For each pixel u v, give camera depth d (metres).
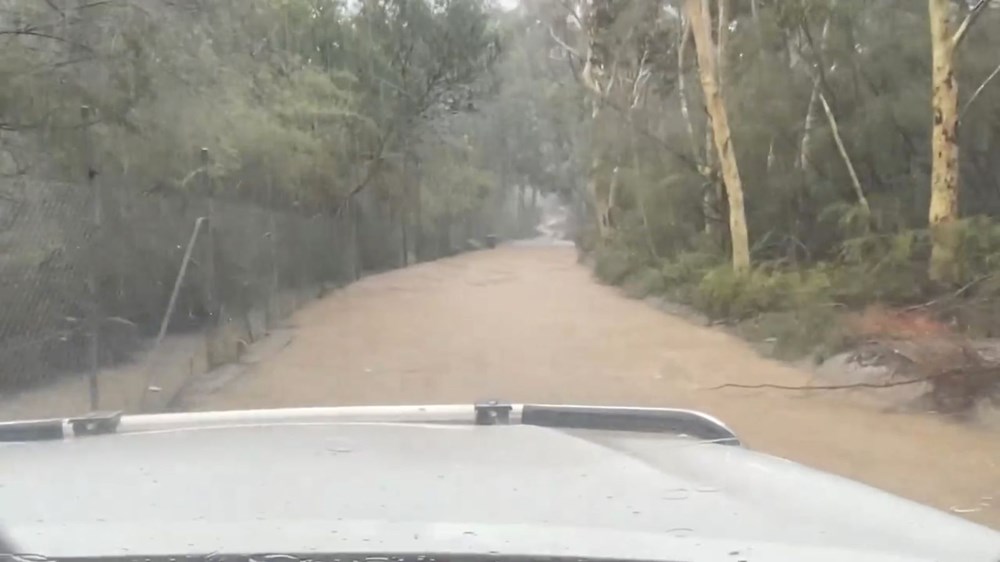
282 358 14.51
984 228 15.47
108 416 3.89
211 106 13.74
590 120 36.97
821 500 2.76
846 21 20.84
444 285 31.20
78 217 9.95
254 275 17.00
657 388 12.42
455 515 2.30
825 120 22.20
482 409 3.97
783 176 23.17
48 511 2.34
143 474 2.77
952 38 15.74
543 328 18.91
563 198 74.88
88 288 9.56
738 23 25.44
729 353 15.64
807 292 16.47
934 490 7.58
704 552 2.09
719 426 3.86
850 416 10.59
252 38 17.06
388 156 35.34
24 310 9.45
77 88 10.07
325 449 3.21
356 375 13.13
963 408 10.62
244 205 16.42
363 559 1.98
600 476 2.86
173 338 12.20
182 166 13.39
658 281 25.72
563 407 3.98
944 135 15.69
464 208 57.72
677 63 29.14
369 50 33.38
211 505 2.38
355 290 28.50
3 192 9.35
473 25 37.25
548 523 2.26
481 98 41.34
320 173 26.22
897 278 16.08
